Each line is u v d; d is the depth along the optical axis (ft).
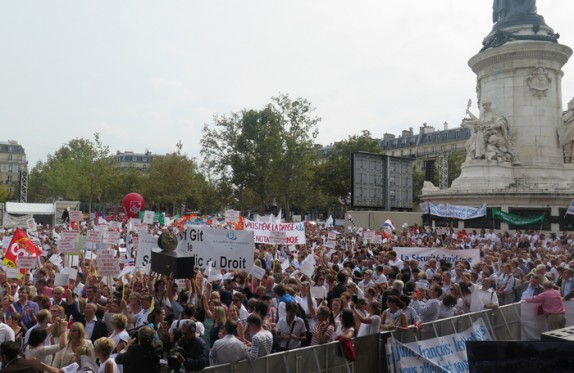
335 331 33.01
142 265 44.78
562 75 135.64
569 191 115.85
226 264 44.65
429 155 371.15
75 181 298.56
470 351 18.06
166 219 125.39
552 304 41.09
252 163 258.37
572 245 85.30
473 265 53.16
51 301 39.81
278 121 240.53
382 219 146.82
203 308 34.40
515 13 136.26
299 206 300.20
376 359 31.55
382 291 44.34
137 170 367.25
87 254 67.97
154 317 30.35
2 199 365.81
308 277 42.73
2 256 61.16
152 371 23.57
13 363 22.17
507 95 131.34
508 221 106.52
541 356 17.24
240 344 26.37
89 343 25.46
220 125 264.93
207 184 323.98
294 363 28.02
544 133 129.18
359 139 260.83
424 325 34.09
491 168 127.24
